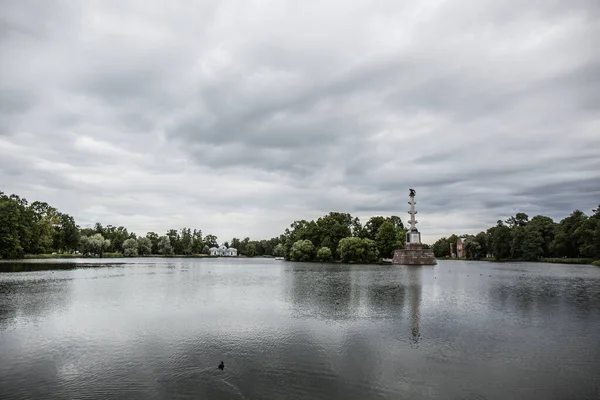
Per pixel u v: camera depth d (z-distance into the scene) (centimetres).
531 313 3912
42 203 16138
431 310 4084
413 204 15488
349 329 3177
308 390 1908
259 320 3519
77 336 2912
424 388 1948
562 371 2203
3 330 3094
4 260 13550
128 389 1909
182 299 4825
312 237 19050
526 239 18200
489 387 1975
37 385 1964
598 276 8794
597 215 15350
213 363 2303
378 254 16275
